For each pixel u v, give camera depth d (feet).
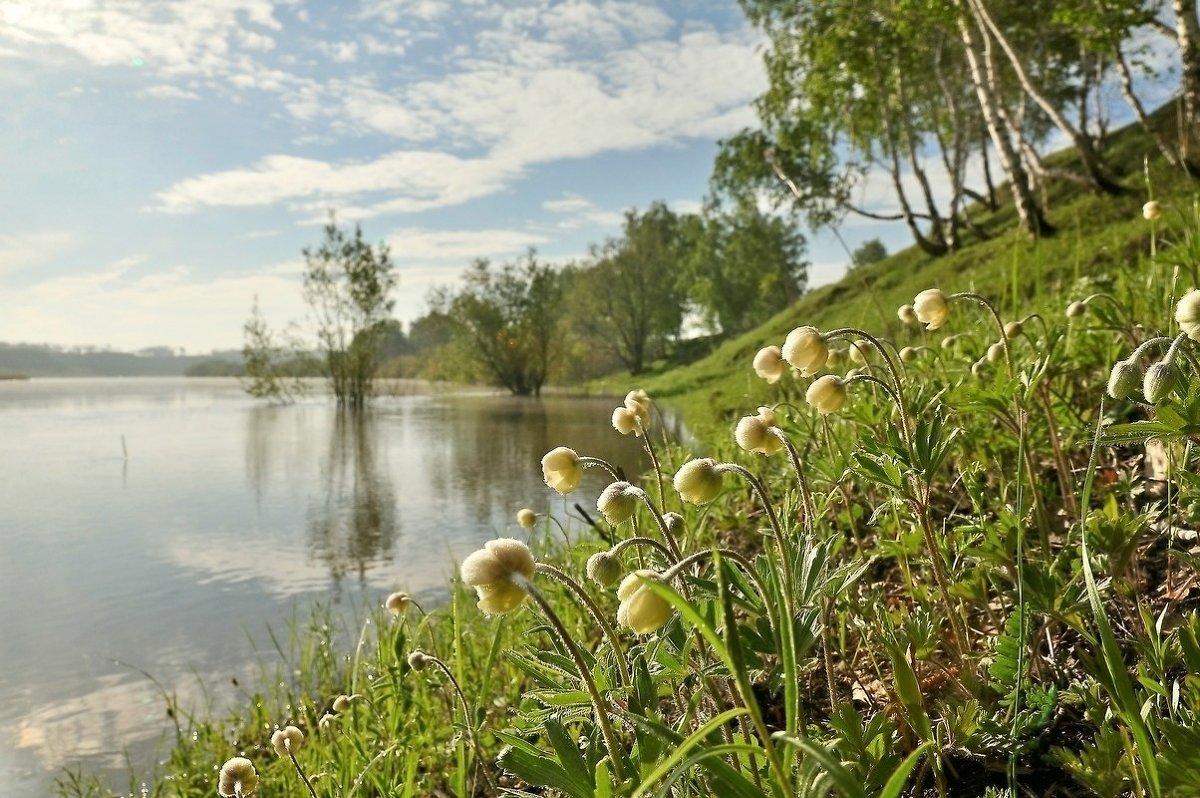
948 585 6.53
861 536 9.93
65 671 16.76
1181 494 6.28
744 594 4.49
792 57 68.23
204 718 14.07
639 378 162.20
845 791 2.48
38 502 36.83
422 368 210.18
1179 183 41.81
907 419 5.84
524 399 126.52
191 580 23.43
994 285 34.76
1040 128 89.25
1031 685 5.32
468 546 25.96
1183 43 39.34
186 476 44.45
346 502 35.29
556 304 145.59
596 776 3.53
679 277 175.52
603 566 4.45
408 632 11.94
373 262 112.47
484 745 8.91
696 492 4.19
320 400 129.08
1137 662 5.41
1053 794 4.79
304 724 11.80
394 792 7.35
